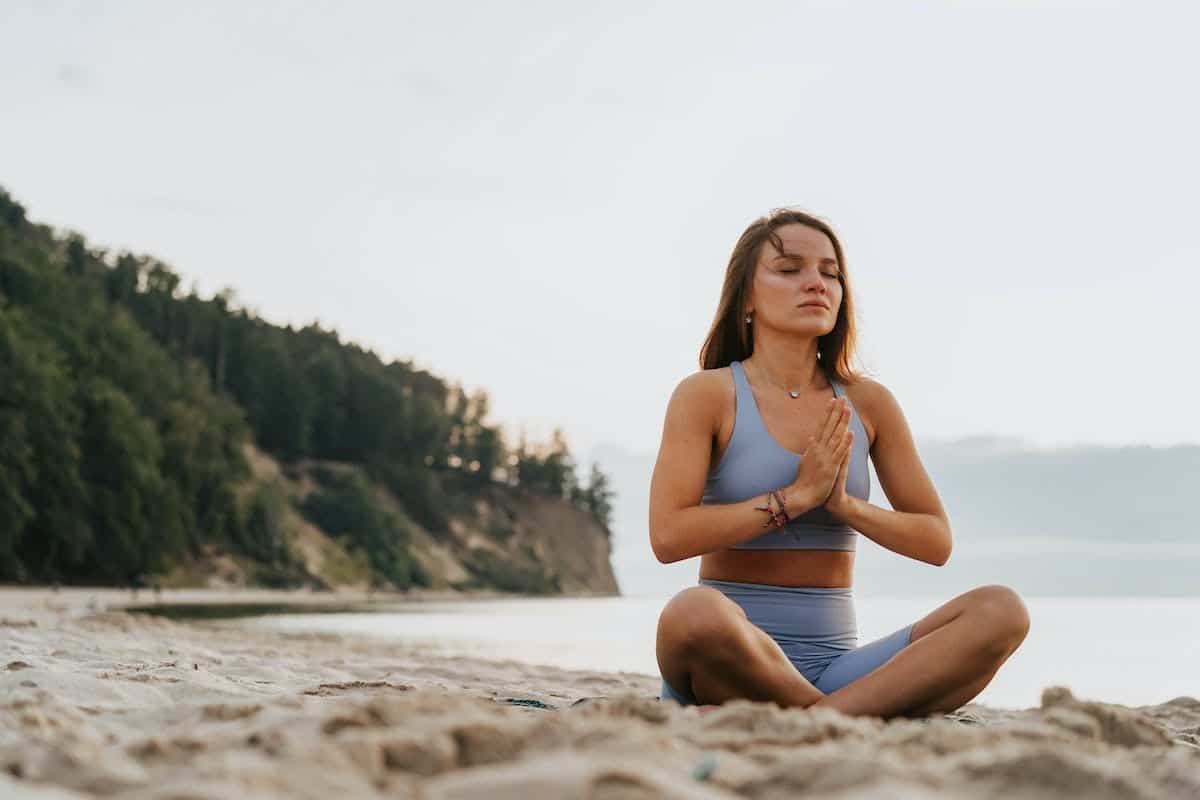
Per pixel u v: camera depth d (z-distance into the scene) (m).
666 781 1.51
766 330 3.53
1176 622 20.89
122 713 2.76
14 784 1.45
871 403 3.63
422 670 6.66
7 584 51.69
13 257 72.44
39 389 54.38
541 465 139.88
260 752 1.80
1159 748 2.53
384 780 1.61
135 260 112.88
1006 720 3.34
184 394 85.12
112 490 59.97
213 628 20.14
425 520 115.88
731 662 2.93
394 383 128.75
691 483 3.32
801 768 1.71
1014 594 3.03
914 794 1.49
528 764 1.62
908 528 3.33
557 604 61.53
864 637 14.87
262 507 83.06
